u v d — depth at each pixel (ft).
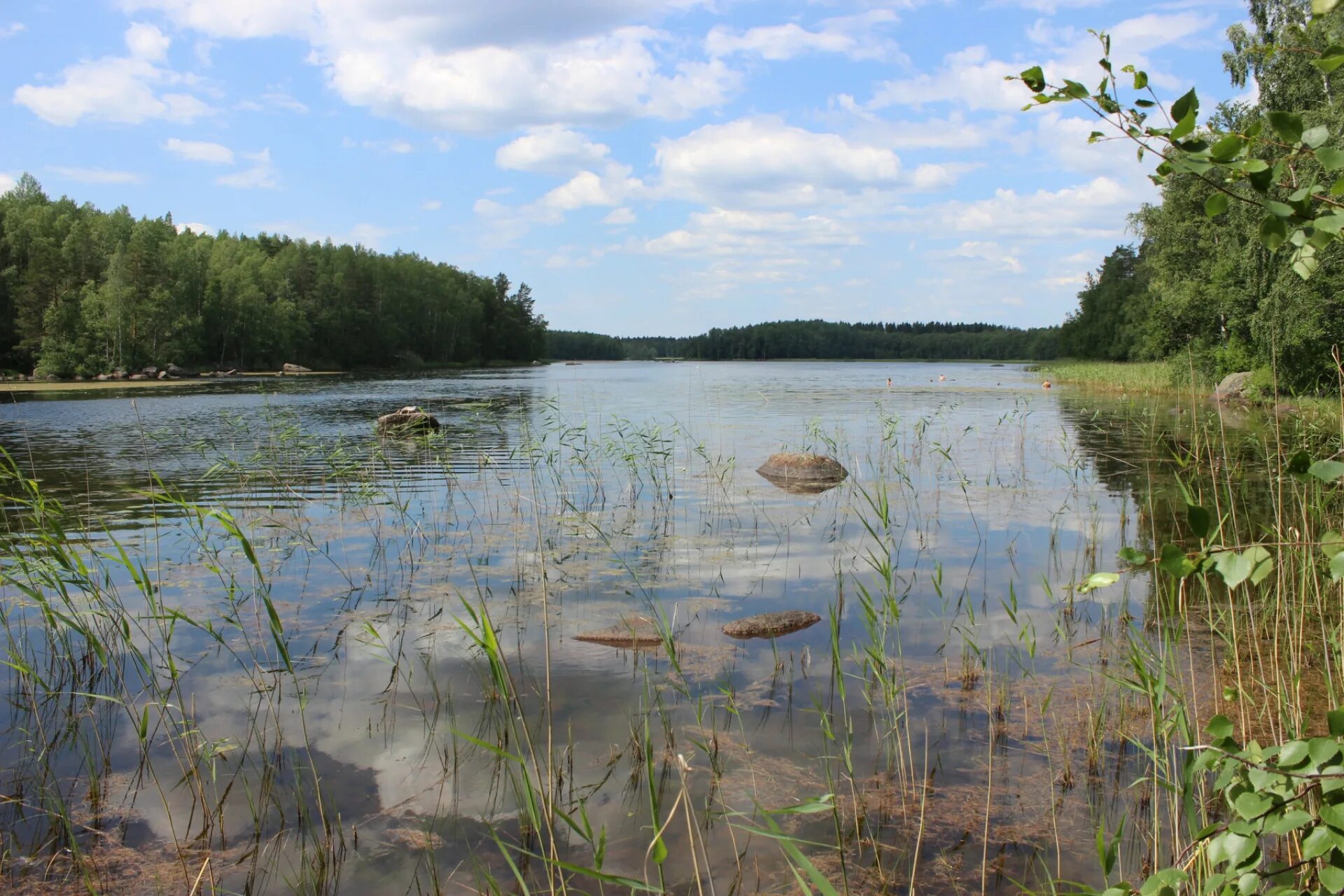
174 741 15.40
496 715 16.15
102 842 12.39
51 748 15.21
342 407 90.43
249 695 17.26
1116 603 22.24
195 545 29.32
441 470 46.57
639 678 17.84
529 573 25.96
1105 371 149.07
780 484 41.86
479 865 11.76
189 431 65.21
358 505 36.42
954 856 11.80
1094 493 38.01
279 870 11.71
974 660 18.57
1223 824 6.54
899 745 14.08
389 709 16.48
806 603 22.72
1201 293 94.48
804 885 9.45
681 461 49.08
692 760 14.42
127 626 17.69
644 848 12.08
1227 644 17.13
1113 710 15.96
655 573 25.79
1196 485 34.55
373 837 12.41
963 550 28.14
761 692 17.11
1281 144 6.43
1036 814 12.75
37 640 20.33
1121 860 11.65
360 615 21.98
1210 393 96.73
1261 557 5.74
